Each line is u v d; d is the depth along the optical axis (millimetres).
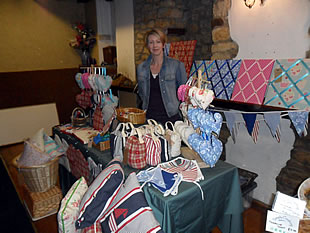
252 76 2182
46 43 4574
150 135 1614
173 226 1253
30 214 2326
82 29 4645
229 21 2402
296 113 1738
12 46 4250
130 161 1509
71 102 4984
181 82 2312
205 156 1438
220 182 1438
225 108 2367
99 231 1315
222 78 2449
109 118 2102
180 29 3432
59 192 2355
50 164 2250
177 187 1285
